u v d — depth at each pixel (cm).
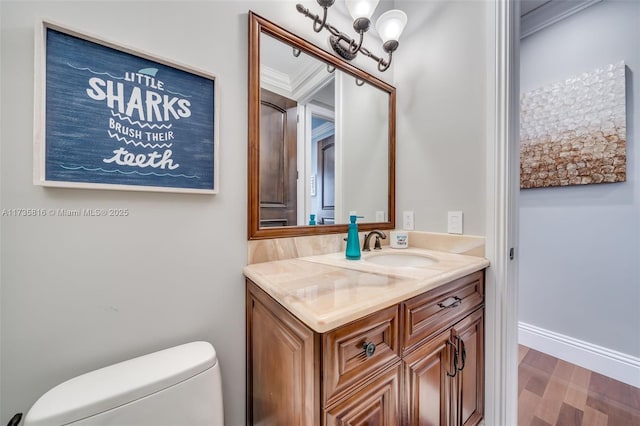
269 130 103
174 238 83
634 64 149
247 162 97
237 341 96
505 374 109
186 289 85
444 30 128
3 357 62
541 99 183
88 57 69
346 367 58
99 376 65
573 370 165
